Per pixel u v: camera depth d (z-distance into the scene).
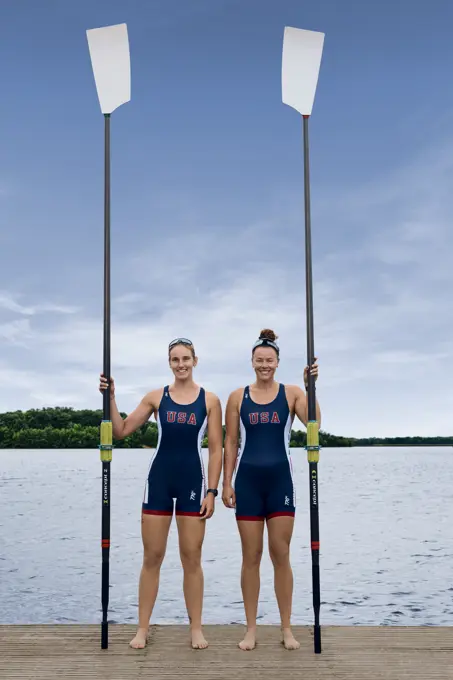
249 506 4.23
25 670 3.75
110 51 4.68
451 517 17.95
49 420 98.81
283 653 4.02
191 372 4.45
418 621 7.05
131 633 4.40
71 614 7.36
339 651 4.04
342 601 8.07
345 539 13.72
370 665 3.80
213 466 4.34
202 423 4.34
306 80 4.71
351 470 49.28
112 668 3.78
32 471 44.62
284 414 4.33
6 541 13.18
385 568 10.33
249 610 4.21
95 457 75.25
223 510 21.19
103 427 4.23
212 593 8.47
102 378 4.27
